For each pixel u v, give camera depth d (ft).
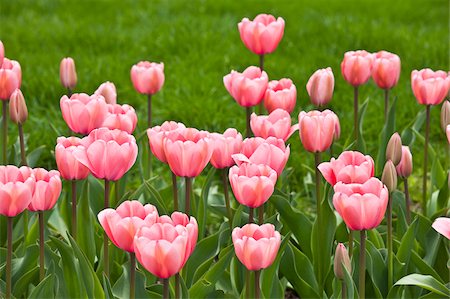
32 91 38.40
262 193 16.14
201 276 19.56
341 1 58.13
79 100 19.35
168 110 36.04
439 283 18.28
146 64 24.48
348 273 16.30
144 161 25.73
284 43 46.75
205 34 47.73
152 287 18.88
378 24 50.11
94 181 23.38
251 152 17.65
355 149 24.21
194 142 17.33
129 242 14.87
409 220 21.62
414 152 32.96
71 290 18.07
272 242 14.76
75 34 48.08
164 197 24.38
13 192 15.74
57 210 24.47
